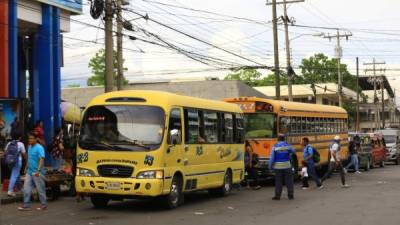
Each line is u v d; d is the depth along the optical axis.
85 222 12.67
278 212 14.38
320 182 22.03
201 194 19.47
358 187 22.09
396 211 14.38
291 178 17.72
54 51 24.66
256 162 22.53
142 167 14.12
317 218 13.18
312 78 87.44
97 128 14.73
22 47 26.23
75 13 26.22
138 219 13.12
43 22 24.16
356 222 12.48
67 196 18.38
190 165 15.98
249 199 17.81
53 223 12.56
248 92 47.22
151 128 14.47
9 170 18.94
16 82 22.44
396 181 25.27
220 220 12.91
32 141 14.95
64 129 22.39
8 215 13.93
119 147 14.32
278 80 37.12
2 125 19.05
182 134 15.48
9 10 22.23
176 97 15.43
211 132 17.59
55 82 24.61
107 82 20.83
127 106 14.75
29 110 22.98
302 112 25.47
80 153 14.70
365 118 95.88
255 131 23.16
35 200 17.20
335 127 30.22
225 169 18.64
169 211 14.64
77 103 49.16
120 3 23.70
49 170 17.28
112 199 15.68
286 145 17.75
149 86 46.97
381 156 39.03
